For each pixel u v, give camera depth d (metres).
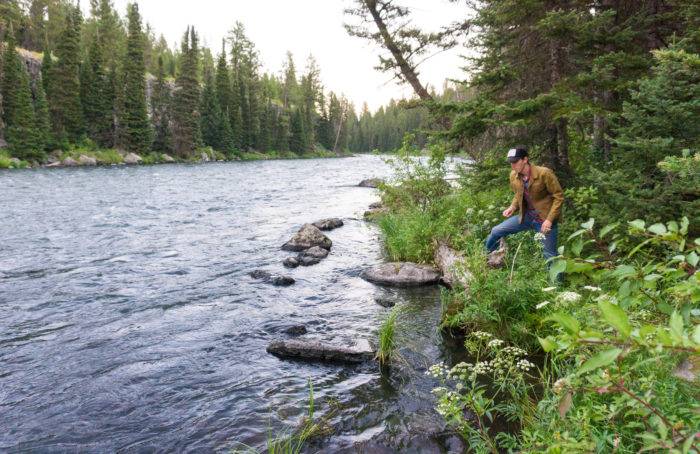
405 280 7.73
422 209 11.00
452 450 3.31
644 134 5.12
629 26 7.08
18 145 45.09
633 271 1.68
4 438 3.59
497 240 6.32
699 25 6.47
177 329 5.83
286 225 13.75
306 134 107.12
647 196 4.98
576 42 7.40
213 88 77.06
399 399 4.06
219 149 77.06
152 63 101.31
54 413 3.95
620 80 6.84
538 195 5.73
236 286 7.69
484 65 9.78
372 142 145.50
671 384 2.28
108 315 6.33
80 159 51.16
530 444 2.60
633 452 2.25
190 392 4.28
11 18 73.31
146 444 3.51
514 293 5.05
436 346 5.16
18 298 7.02
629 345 1.20
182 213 16.00
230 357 5.03
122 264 9.12
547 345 1.37
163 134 66.62
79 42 65.44
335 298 7.04
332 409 3.94
